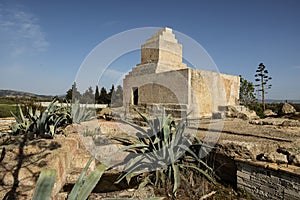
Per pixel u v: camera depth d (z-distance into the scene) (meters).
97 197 2.31
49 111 4.90
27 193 1.99
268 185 2.49
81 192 1.48
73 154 3.44
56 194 2.39
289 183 2.30
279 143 3.19
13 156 2.70
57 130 4.34
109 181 3.00
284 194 2.34
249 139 3.58
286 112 9.39
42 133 3.94
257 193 2.60
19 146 2.98
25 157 2.65
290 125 5.47
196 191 2.60
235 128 4.98
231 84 10.47
